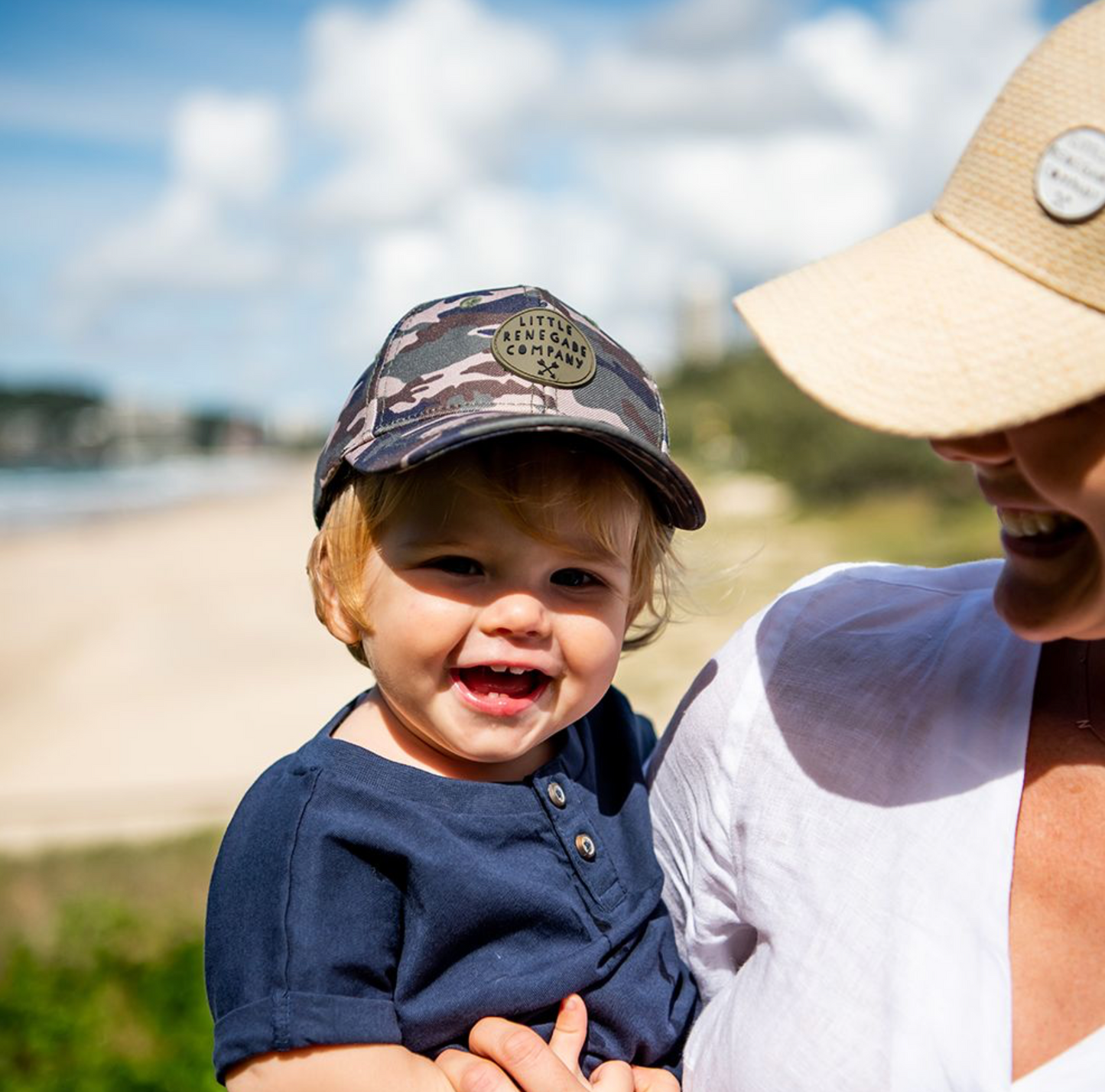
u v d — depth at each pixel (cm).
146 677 1695
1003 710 166
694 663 1254
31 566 3106
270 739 1327
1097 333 137
